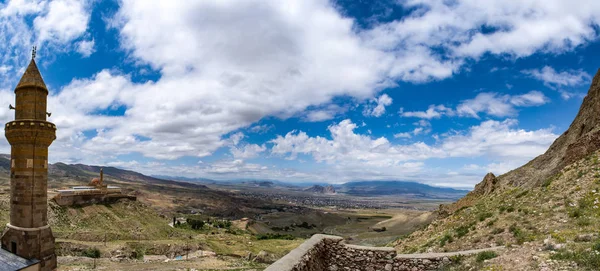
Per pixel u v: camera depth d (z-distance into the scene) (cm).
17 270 1917
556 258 1272
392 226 13625
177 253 9219
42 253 2091
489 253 1531
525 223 2216
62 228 9525
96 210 11600
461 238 2534
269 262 8319
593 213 1919
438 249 2539
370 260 1616
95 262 6731
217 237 14425
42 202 2134
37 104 2150
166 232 12356
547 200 2439
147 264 6756
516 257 1412
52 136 2188
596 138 2925
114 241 9425
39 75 2203
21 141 2077
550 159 3747
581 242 1445
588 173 2469
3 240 2072
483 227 2531
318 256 1552
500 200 3319
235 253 10112
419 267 1574
